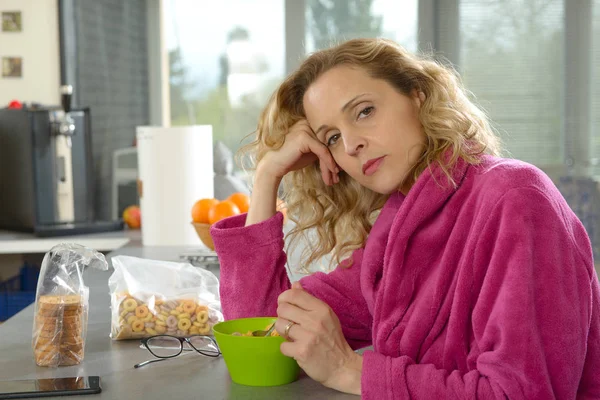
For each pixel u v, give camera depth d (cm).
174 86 502
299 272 173
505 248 99
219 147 302
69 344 123
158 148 244
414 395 102
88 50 432
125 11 473
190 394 109
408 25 501
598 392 109
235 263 136
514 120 512
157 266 142
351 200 144
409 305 115
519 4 504
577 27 504
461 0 504
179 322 137
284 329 110
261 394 109
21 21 404
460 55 508
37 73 407
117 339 138
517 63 507
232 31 500
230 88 503
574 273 100
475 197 109
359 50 120
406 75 119
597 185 501
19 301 311
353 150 119
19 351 132
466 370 106
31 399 108
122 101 470
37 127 321
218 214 209
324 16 499
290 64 501
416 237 115
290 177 147
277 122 137
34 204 323
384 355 111
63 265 125
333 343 109
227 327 123
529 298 96
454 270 109
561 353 96
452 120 115
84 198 331
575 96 508
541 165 513
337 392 109
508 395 95
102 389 111
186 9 497
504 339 96
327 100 119
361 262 136
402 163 118
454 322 106
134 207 334
